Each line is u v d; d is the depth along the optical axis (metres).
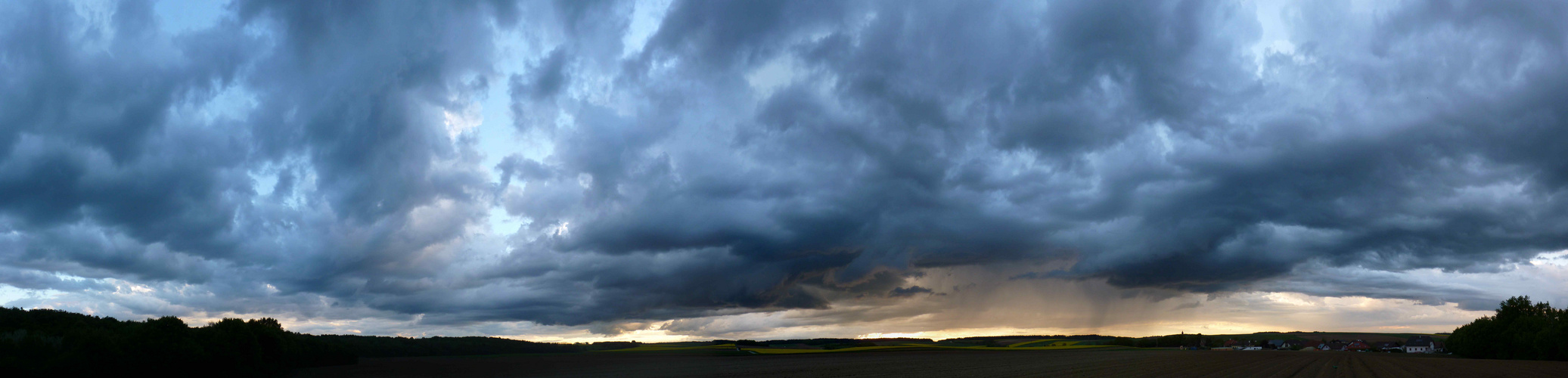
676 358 110.25
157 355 44.22
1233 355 111.50
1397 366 69.25
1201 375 50.69
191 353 46.38
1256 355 107.44
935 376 53.50
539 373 69.19
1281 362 77.25
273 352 61.56
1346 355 119.56
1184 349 171.88
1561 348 82.44
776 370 68.75
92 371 40.00
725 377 57.00
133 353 42.88
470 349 143.25
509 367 83.25
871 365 76.62
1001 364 74.69
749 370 68.38
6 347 37.47
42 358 38.81
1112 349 158.25
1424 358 97.38
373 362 97.25
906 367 69.81
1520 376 51.16
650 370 71.56
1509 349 99.19
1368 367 65.75
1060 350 149.12
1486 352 103.38
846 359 99.75
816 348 155.38
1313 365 69.75
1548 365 70.88
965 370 63.38
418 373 69.44
